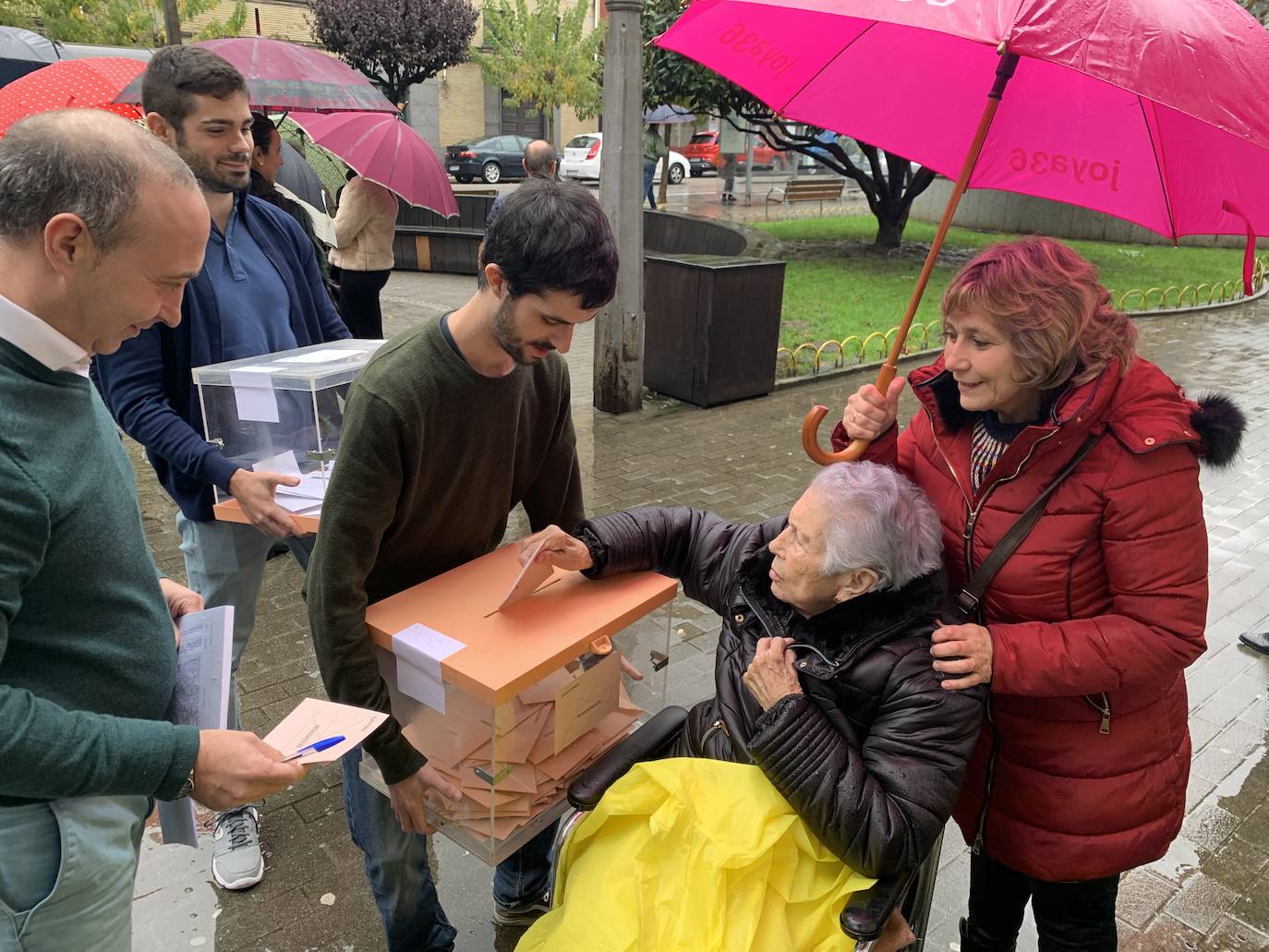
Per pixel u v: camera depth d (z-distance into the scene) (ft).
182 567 13.80
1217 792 9.85
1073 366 5.17
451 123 97.50
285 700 10.79
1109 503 5.26
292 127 22.21
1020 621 5.68
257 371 7.72
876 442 6.45
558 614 5.77
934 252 6.02
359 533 5.29
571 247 4.68
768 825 5.34
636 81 19.76
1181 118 5.99
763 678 5.54
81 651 4.22
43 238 3.67
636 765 5.76
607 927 5.27
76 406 4.06
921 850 5.24
